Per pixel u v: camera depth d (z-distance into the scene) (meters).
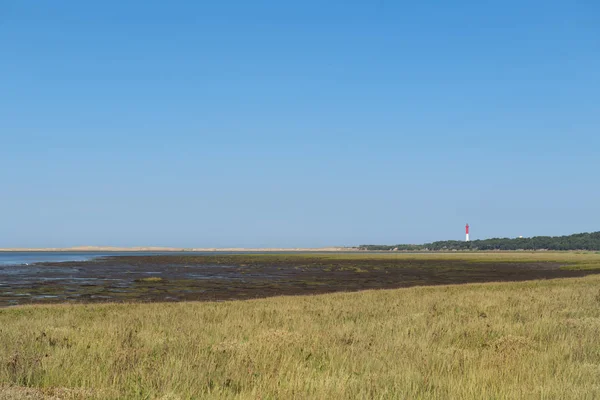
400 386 9.52
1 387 9.08
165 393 9.11
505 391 9.13
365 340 14.77
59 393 9.22
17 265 106.62
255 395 9.02
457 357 12.12
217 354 12.52
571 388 9.36
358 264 108.75
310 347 13.33
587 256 166.62
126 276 67.19
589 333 15.45
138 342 14.65
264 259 146.00
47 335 15.32
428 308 24.33
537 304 24.75
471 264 109.50
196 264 110.81
